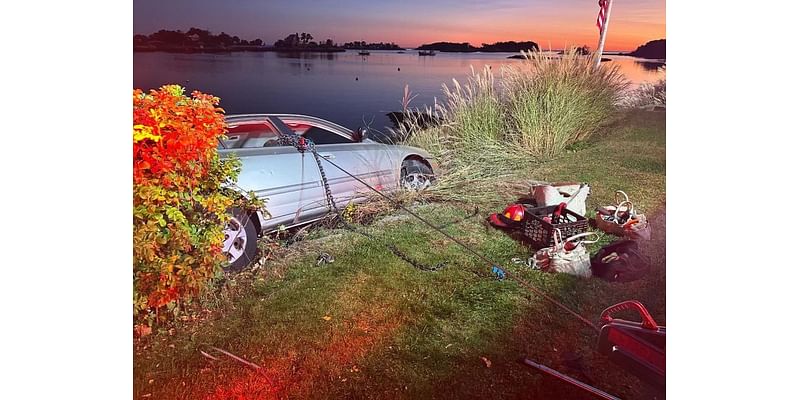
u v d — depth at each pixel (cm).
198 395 303
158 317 331
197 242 324
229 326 332
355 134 418
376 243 391
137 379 310
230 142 371
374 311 345
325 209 399
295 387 306
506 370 316
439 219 417
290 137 388
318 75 397
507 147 457
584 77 463
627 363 309
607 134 459
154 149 312
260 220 369
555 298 360
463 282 368
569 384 306
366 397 302
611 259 382
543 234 391
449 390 305
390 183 425
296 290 355
